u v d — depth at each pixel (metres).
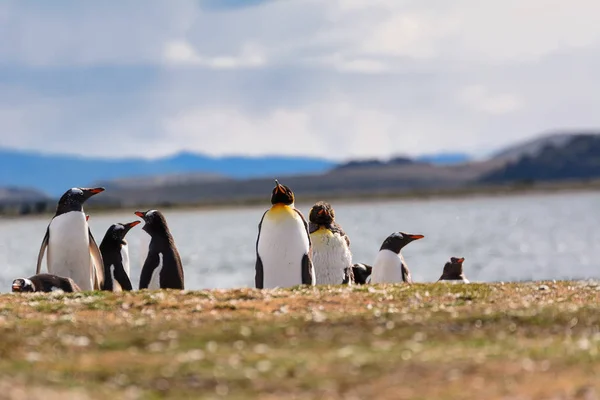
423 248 128.12
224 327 20.39
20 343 19.02
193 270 99.88
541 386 15.12
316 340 19.08
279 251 30.97
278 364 16.84
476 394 14.80
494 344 18.44
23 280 28.83
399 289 26.88
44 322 21.38
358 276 38.16
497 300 25.03
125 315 22.77
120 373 16.47
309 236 32.16
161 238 33.12
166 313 23.03
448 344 18.52
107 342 19.06
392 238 36.19
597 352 17.33
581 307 22.53
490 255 112.44
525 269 91.50
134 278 70.69
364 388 15.33
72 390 15.25
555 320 20.88
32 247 170.62
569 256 108.62
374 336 19.44
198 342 19.00
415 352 17.59
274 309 23.47
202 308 23.67
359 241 143.12
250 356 17.58
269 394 15.16
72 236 33.12
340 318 21.19
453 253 116.31
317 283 33.31
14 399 14.18
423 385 15.39
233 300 25.03
